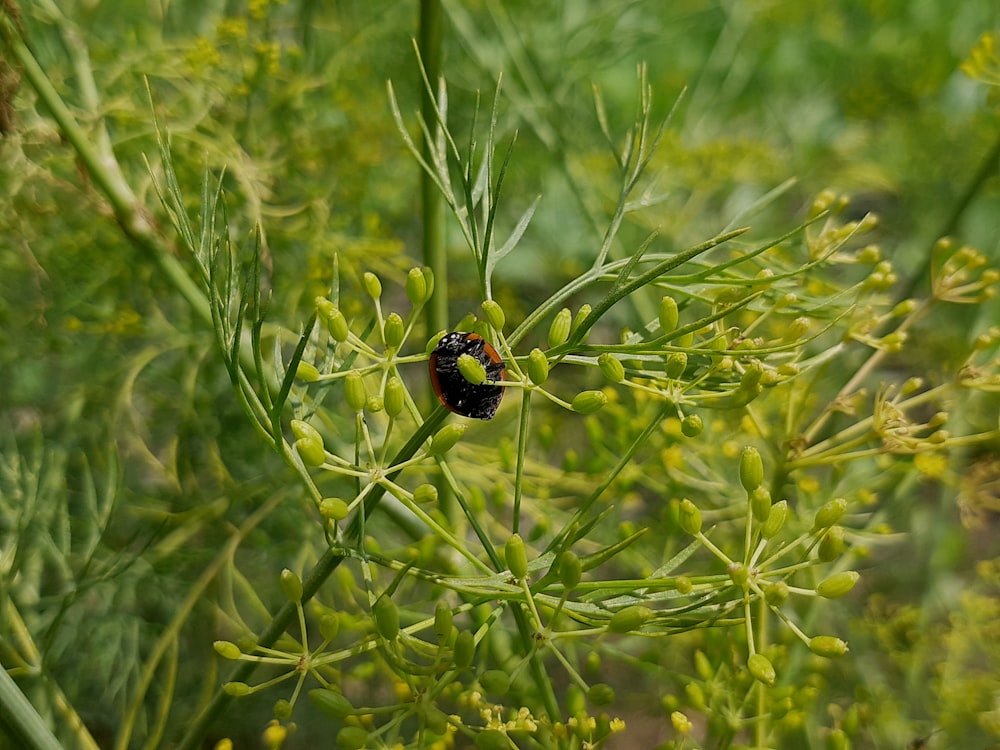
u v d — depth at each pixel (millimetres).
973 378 154
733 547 188
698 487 184
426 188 185
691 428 135
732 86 322
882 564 232
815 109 320
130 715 175
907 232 283
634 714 207
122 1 249
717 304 141
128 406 211
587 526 134
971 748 184
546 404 236
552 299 141
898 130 283
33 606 193
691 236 271
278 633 141
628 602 137
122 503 215
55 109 184
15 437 213
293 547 219
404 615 165
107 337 217
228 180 210
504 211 288
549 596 143
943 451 177
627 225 270
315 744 230
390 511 187
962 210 207
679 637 186
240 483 221
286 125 222
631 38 299
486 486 205
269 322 214
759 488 132
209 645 220
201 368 222
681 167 261
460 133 273
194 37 224
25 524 181
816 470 216
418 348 264
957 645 184
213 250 143
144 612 224
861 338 150
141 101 211
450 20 273
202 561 219
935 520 222
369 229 222
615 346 133
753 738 163
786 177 280
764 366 137
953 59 296
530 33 284
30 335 215
